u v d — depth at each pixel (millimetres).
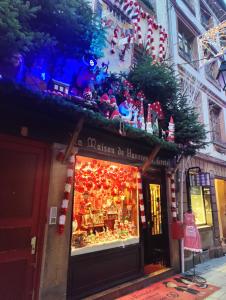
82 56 4504
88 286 4191
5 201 3418
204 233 7914
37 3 3574
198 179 7191
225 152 10656
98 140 4598
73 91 4637
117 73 6055
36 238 3660
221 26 10469
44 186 3859
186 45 10406
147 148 5539
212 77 11344
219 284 5363
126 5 7031
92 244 4551
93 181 5008
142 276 5219
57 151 4059
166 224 6297
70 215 4082
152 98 6402
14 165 3584
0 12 2709
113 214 5328
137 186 5562
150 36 7441
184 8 10523
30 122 3625
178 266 6148
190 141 6336
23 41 3002
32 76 3775
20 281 3414
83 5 4125
